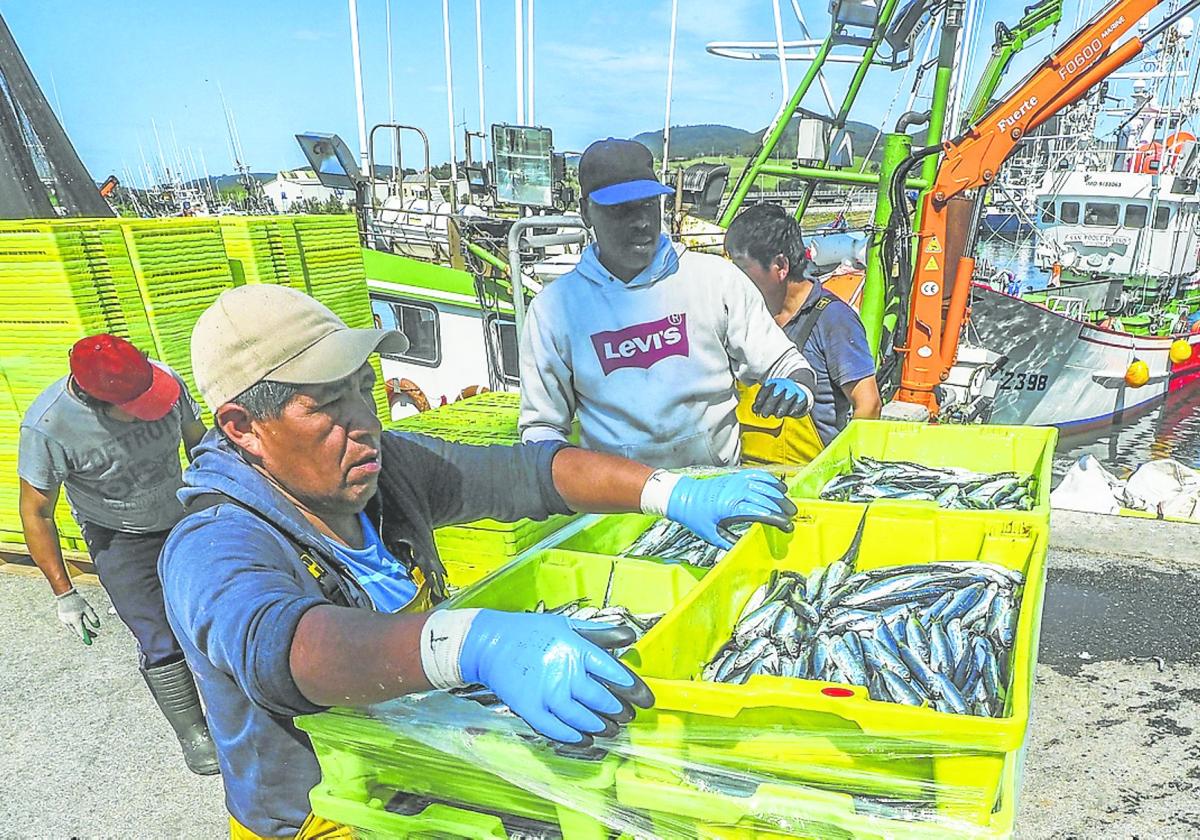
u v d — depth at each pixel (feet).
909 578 5.78
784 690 3.96
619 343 8.96
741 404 11.69
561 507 6.06
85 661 11.92
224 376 4.47
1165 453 48.26
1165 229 58.29
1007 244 65.87
